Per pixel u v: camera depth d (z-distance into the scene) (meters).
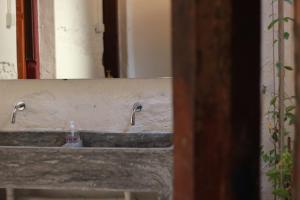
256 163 0.36
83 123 2.06
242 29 0.33
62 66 2.07
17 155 1.60
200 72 0.32
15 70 2.12
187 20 0.32
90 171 1.56
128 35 2.01
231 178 0.34
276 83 1.84
